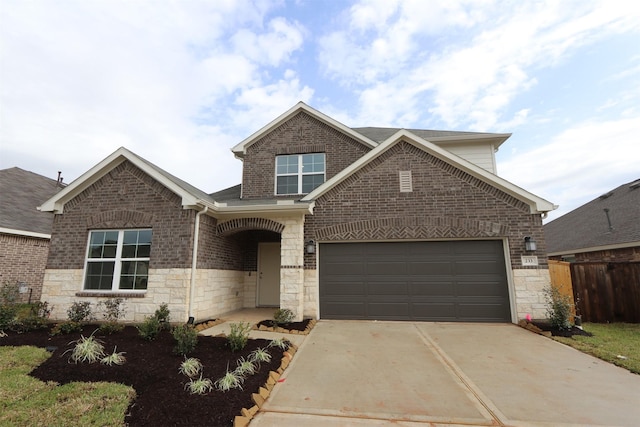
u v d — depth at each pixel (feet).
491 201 30.42
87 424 11.48
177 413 12.06
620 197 54.08
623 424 11.66
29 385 14.48
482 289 29.91
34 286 43.70
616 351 20.43
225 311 34.37
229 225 32.55
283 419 12.09
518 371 17.21
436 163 32.04
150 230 29.22
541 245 28.91
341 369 17.54
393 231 31.50
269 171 42.98
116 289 28.50
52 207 29.78
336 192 33.06
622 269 31.99
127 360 16.85
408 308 30.60
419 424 11.77
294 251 30.83
